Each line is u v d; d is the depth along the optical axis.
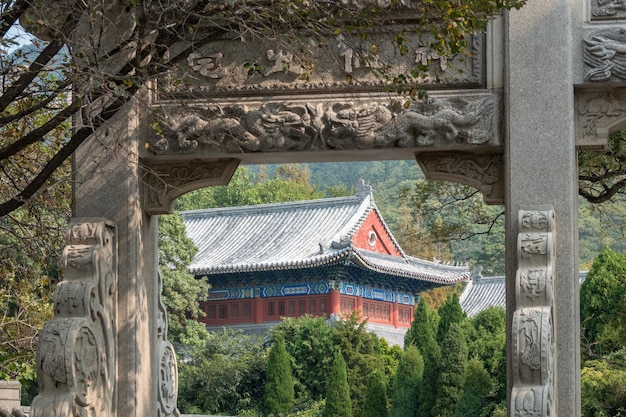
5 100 10.40
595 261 35.38
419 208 19.89
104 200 11.55
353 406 48.56
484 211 19.66
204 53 11.55
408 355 43.66
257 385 51.91
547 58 10.83
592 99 10.95
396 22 11.32
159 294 12.67
